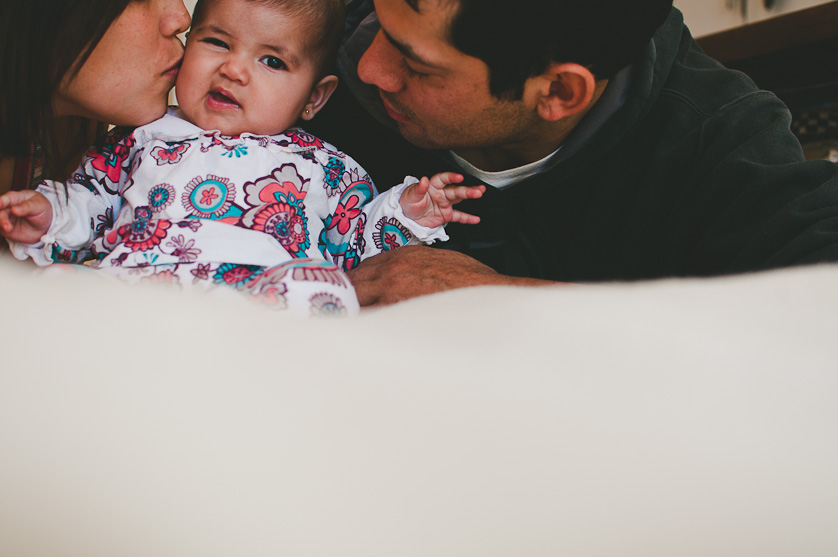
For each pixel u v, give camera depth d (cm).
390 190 94
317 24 88
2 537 30
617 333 44
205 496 31
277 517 30
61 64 72
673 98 94
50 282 44
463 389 38
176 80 85
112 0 72
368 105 97
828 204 74
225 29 83
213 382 36
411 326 46
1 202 73
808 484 33
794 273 54
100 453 32
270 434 34
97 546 30
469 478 32
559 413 36
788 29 172
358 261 94
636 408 37
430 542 30
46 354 37
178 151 82
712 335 44
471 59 73
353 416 35
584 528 31
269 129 89
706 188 86
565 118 87
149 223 77
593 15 72
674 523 31
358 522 31
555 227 101
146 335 39
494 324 46
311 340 42
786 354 42
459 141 87
